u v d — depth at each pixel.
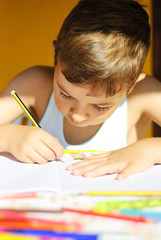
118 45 0.84
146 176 0.71
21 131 0.85
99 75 0.81
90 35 0.83
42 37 2.38
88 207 0.51
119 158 0.78
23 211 0.48
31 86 1.22
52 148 0.82
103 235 0.42
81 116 0.90
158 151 0.83
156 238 0.41
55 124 1.25
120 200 0.55
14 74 2.40
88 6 0.90
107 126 1.24
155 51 2.28
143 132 1.38
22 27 2.37
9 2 2.35
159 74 2.28
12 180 0.63
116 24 0.86
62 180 0.66
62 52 0.85
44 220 0.46
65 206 0.51
